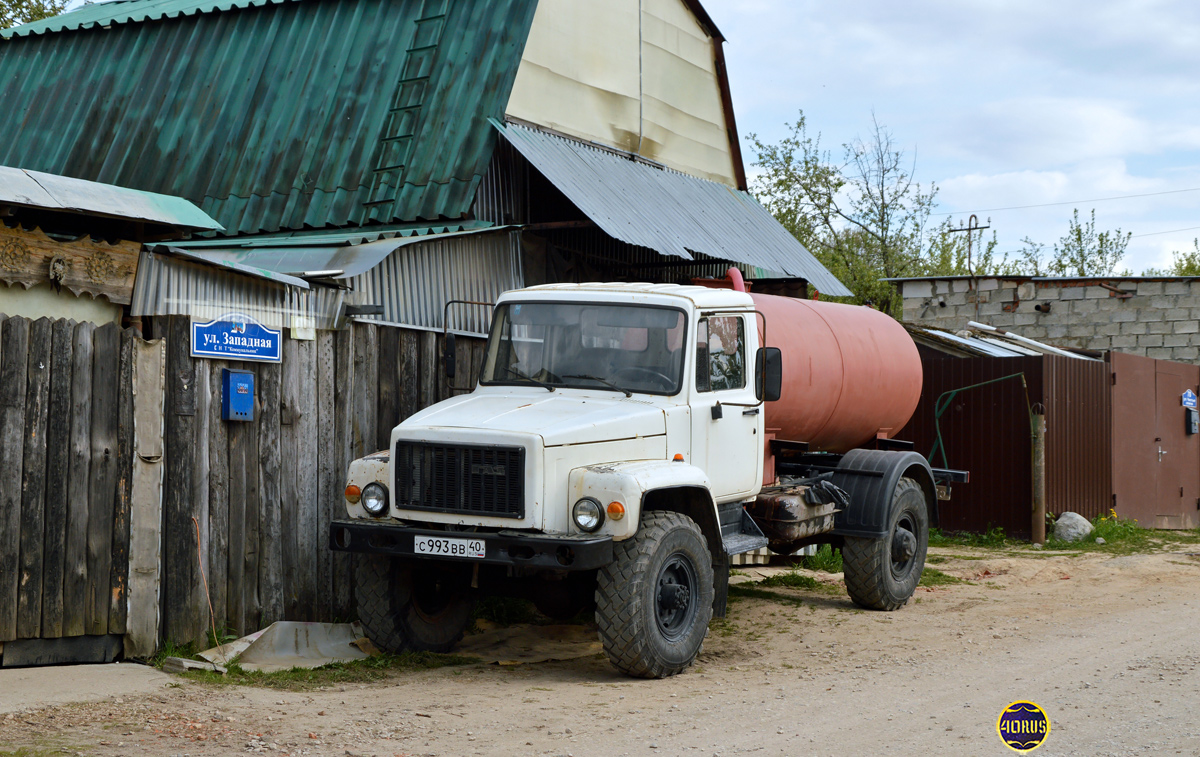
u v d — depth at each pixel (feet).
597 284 27.68
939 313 79.20
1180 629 28.89
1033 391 51.03
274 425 25.36
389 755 16.85
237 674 22.43
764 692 21.89
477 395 26.35
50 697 19.31
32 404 20.98
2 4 70.64
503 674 23.95
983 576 40.40
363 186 36.50
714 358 26.96
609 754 17.13
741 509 28.60
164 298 23.12
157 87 42.45
